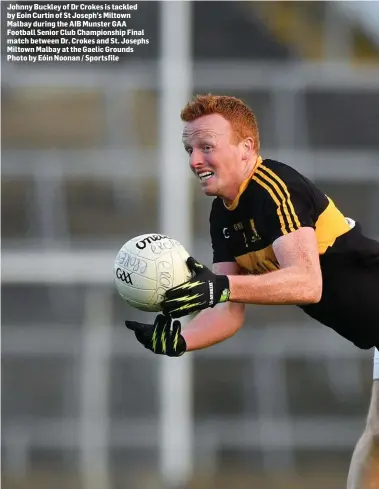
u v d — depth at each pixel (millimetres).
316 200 16516
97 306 38281
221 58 38906
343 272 17016
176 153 38281
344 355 37469
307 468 36688
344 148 39000
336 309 17344
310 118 39000
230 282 15648
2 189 38500
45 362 37656
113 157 38656
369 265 17172
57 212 38594
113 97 38719
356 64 39156
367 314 17375
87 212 38625
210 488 35906
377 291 17250
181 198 38094
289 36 39219
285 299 15656
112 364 37594
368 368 37375
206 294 15547
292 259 15727
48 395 37375
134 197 38656
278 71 38969
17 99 38625
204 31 38938
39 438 36906
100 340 37875
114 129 38719
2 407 37156
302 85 39062
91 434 37094
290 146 38906
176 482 36469
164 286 16031
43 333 37844
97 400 37375
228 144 16359
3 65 38438
